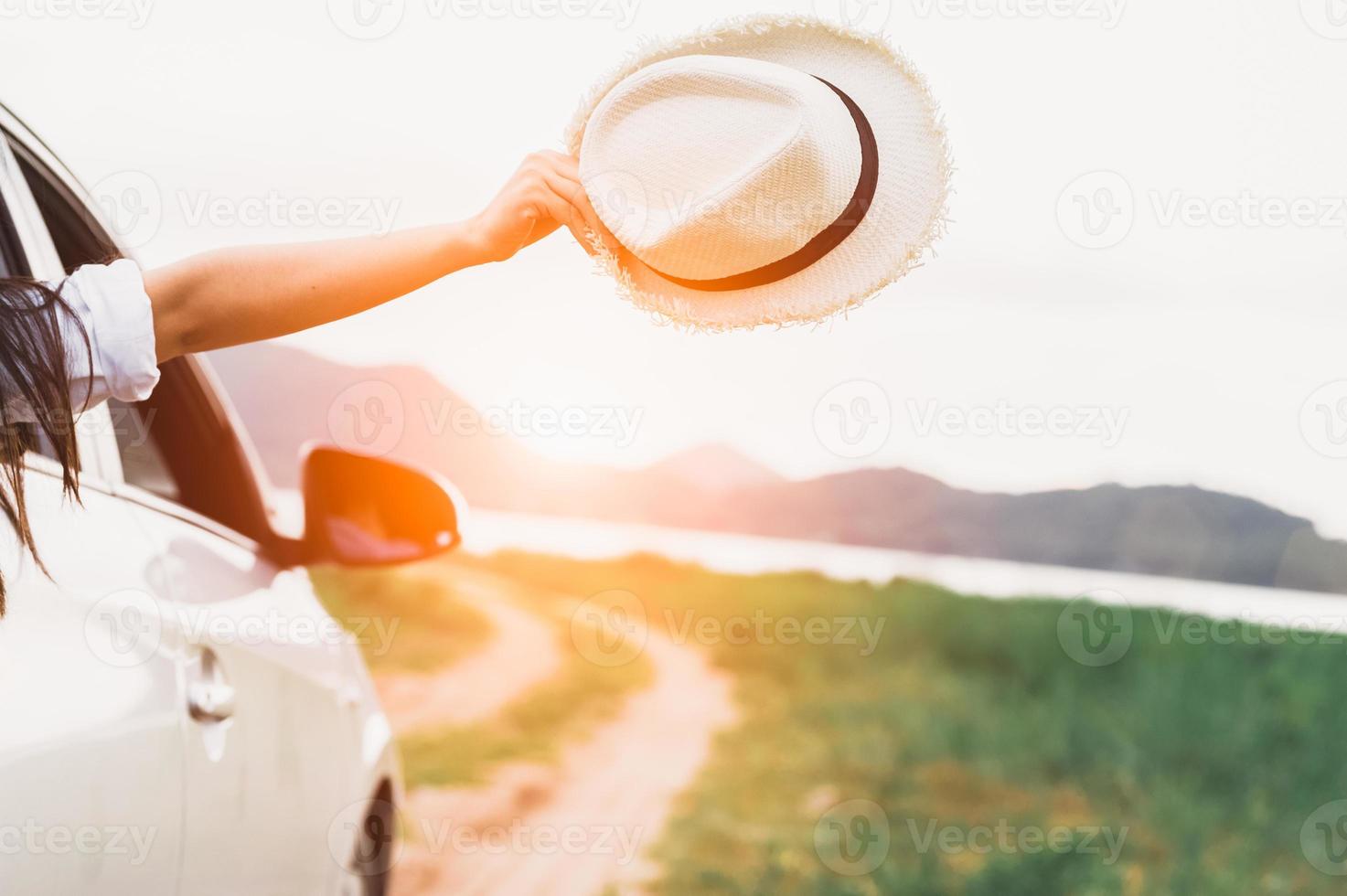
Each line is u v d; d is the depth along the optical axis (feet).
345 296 3.95
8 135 5.69
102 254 6.15
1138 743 21.56
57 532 4.42
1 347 3.20
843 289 5.67
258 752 5.62
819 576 47.93
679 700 27.02
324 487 7.49
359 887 7.55
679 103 5.44
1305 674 25.99
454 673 27.61
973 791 19.40
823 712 24.73
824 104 5.62
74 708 4.00
